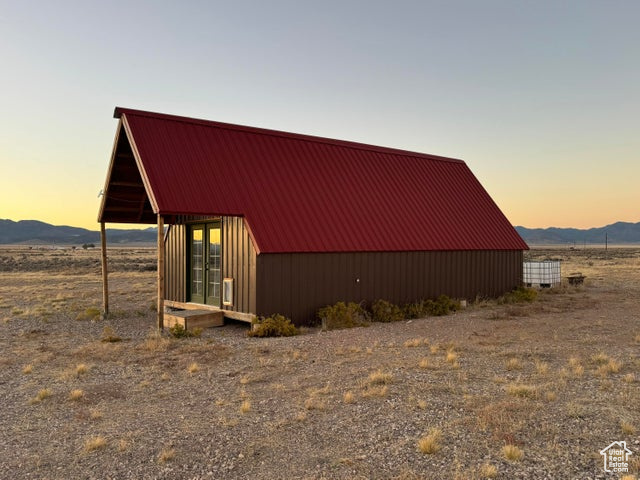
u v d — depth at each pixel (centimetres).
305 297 1482
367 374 892
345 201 1745
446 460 538
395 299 1716
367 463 538
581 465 519
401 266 1736
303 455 562
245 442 603
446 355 1031
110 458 567
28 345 1247
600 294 2291
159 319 1376
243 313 1444
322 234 1552
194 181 1451
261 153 1711
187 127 1620
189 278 1770
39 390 855
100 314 1764
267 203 1532
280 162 1725
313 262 1501
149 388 853
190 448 589
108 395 816
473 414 673
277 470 528
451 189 2219
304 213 1584
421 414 678
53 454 584
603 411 671
